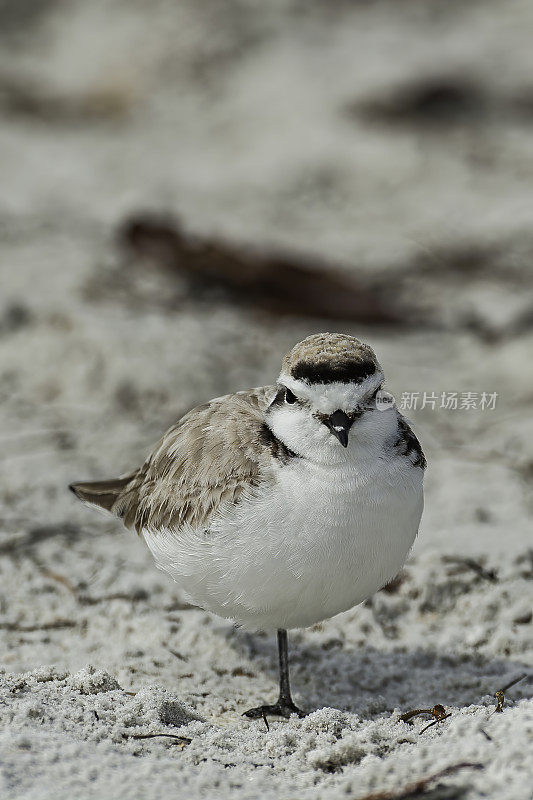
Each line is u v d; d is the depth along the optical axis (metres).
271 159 20.69
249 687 8.20
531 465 11.61
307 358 7.08
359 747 6.42
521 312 15.16
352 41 24.86
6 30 25.55
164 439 8.27
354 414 6.95
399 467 7.13
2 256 16.02
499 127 21.94
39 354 13.16
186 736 6.70
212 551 7.26
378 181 19.91
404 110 22.22
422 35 25.03
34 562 9.64
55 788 5.67
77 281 15.12
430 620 9.10
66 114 23.53
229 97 23.30
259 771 6.30
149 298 15.00
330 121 21.84
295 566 7.06
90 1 25.88
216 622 8.90
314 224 18.20
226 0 25.58
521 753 5.93
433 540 9.91
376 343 14.61
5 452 11.48
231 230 17.36
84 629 8.75
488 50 23.94
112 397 12.66
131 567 9.62
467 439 12.33
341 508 6.98
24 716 6.51
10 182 19.84
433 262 16.84
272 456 7.20
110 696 7.14
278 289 15.38
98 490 8.84
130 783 5.85
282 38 24.94
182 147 21.66
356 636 8.88
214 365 13.20
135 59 24.17
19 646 8.41
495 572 9.45
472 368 13.88
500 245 17.42
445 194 19.30
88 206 18.84
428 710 7.22
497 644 8.63
